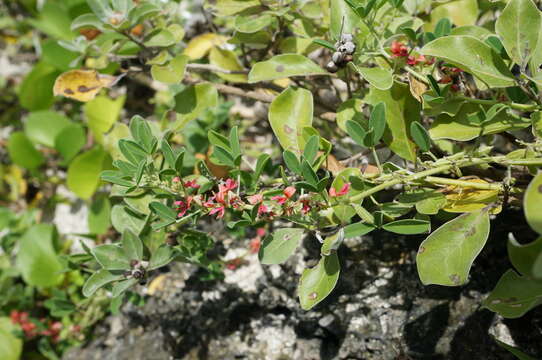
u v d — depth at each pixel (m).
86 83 0.56
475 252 0.42
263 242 0.46
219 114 0.68
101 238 0.74
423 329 0.53
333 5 0.50
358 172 0.46
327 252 0.43
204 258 0.53
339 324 0.56
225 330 0.62
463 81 0.48
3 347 0.72
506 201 0.44
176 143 0.71
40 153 0.87
